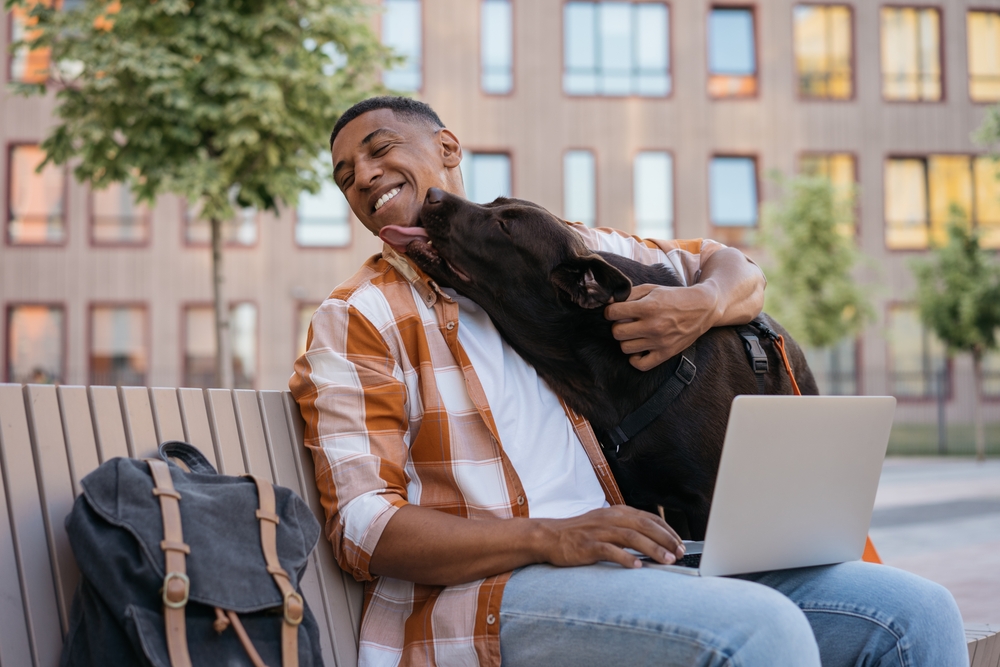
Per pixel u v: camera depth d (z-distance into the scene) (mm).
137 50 7996
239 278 20531
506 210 2242
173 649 1439
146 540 1490
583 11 21359
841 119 21984
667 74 21547
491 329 2252
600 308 2193
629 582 1730
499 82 21203
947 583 5379
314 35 8523
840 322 17562
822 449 1871
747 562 1819
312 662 1641
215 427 1999
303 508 1786
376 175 2361
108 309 20516
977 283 17797
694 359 2326
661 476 2322
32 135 20250
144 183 8711
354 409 2023
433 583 1907
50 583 1630
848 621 1957
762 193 21656
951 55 22266
